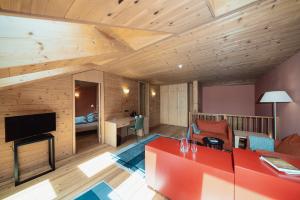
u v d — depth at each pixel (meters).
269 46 2.08
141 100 5.77
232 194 1.20
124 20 1.06
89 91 6.39
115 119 4.29
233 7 1.20
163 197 1.77
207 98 6.48
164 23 1.28
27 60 1.02
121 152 3.31
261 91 4.42
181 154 1.59
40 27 1.07
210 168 1.31
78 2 0.71
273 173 1.07
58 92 2.96
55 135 2.91
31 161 2.53
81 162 2.80
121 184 2.06
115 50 1.79
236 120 4.10
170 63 3.02
